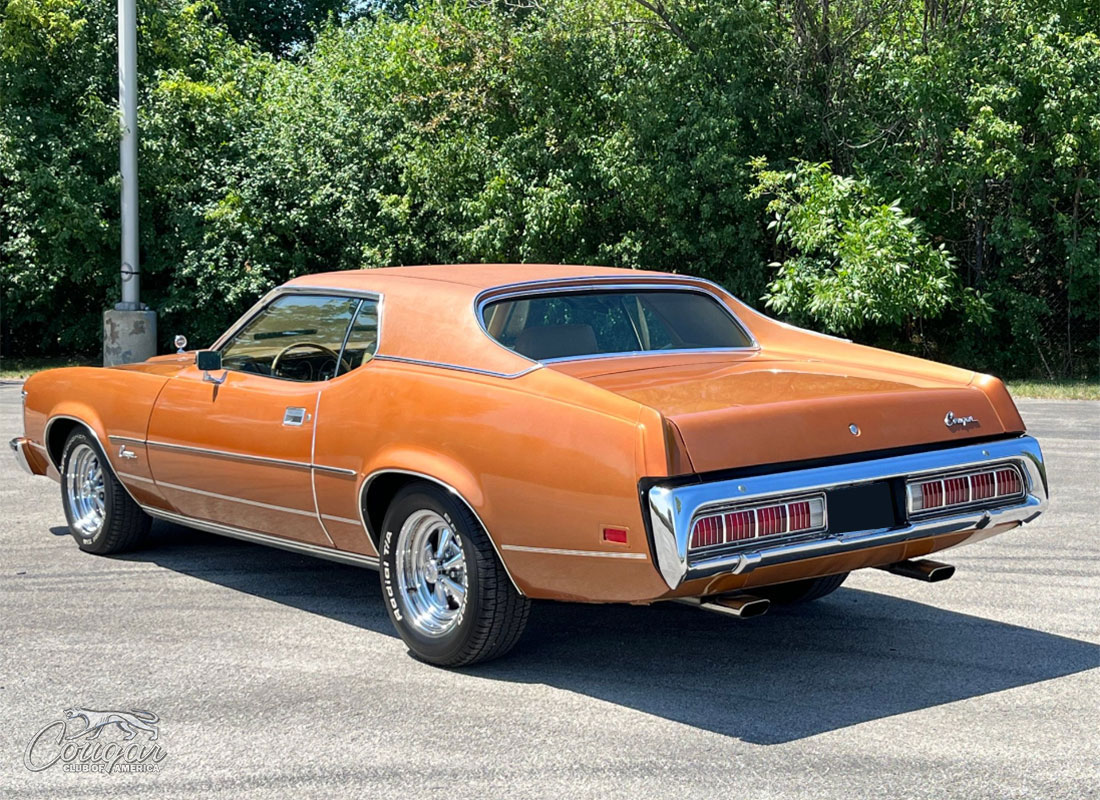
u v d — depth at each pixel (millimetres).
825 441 4402
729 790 3660
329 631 5445
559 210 18938
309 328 5621
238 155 22047
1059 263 19375
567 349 5207
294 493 5461
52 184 19875
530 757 3945
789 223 17547
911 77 18156
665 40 19922
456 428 4711
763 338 5836
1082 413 13711
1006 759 3908
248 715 4359
